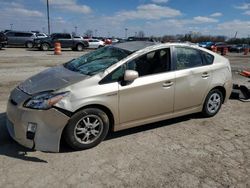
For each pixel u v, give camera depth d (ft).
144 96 15.23
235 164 13.41
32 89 13.56
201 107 18.74
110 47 17.24
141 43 17.11
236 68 54.70
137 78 15.01
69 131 13.21
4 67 40.91
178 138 16.05
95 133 14.11
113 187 11.13
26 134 12.63
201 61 18.26
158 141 15.48
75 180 11.44
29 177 11.47
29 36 95.55
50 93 12.87
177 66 16.80
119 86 14.26
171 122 18.49
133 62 15.10
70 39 93.04
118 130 15.01
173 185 11.47
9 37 93.09
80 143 13.67
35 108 12.56
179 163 13.23
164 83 15.96
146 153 14.03
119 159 13.28
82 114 13.37
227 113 21.11
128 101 14.70
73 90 13.14
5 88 26.53
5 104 20.74
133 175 12.03
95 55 16.81
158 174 12.20
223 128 17.98
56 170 12.07
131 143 15.05
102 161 13.01
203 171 12.63
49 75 15.03
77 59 17.53
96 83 13.74
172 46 16.84
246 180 12.10
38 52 77.10
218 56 19.58
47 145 12.75
